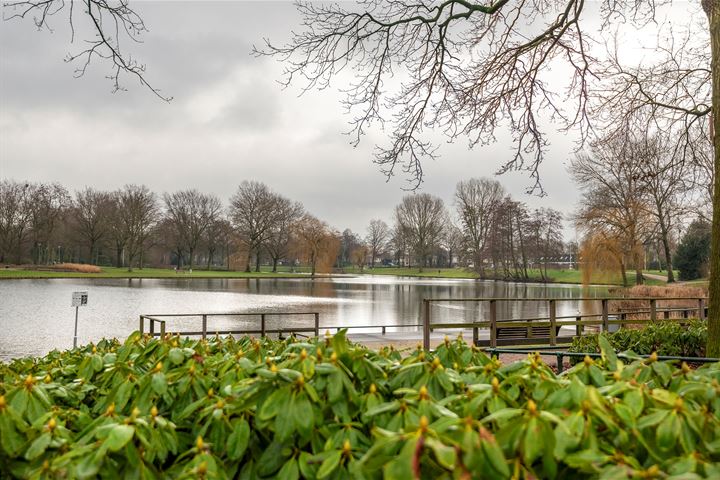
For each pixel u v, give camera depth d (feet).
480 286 229.04
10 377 9.61
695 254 180.65
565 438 5.34
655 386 8.13
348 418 6.64
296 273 357.20
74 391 8.71
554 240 269.64
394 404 6.24
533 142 35.47
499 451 4.83
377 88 32.96
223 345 12.80
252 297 140.77
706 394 6.75
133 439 6.09
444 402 6.82
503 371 8.40
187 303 119.03
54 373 10.25
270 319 88.02
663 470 5.32
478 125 35.47
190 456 6.43
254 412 6.83
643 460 5.79
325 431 6.43
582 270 156.04
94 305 110.63
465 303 131.44
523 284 251.60
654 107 36.40
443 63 33.50
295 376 6.44
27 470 5.95
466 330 64.23
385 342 50.67
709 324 22.08
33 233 288.30
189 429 7.55
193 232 312.29
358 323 82.74
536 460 5.65
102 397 8.64
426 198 340.59
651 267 265.75
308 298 139.54
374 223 442.50
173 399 7.94
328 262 319.68
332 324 80.89
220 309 105.19
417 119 34.53
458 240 329.72
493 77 35.70
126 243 296.51
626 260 154.10
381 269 421.18
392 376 8.30
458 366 9.12
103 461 5.67
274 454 6.28
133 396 8.09
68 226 297.94
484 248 283.79
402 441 5.11
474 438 4.89
